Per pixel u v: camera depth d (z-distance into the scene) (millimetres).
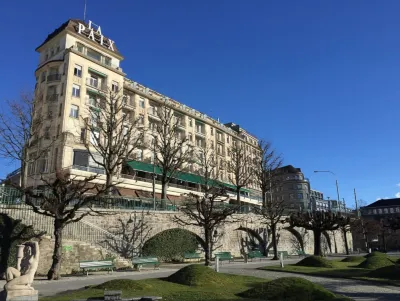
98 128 39656
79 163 42688
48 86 45812
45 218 21719
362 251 65062
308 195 102812
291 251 45438
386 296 13469
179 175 52531
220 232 35156
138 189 47688
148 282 14172
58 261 17781
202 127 70375
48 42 49188
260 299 11586
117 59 53219
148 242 28141
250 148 85562
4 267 18391
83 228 23688
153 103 58562
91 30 51344
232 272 20719
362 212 110375
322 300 11781
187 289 13117
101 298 10852
